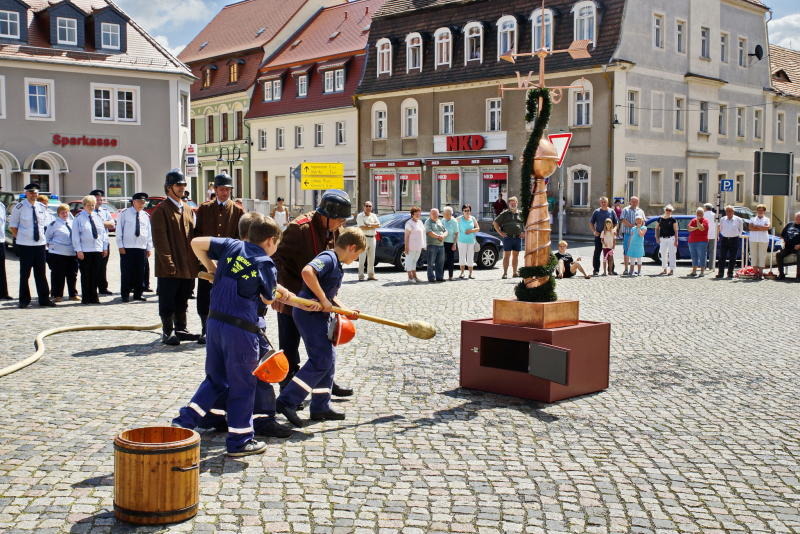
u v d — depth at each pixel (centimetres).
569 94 3962
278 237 608
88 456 587
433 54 4550
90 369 888
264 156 5700
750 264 2470
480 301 1578
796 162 5456
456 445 627
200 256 604
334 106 5109
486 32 4316
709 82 4481
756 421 714
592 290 1817
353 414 716
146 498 464
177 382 825
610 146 3859
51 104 3916
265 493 518
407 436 650
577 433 668
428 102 4550
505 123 4203
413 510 495
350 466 574
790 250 2152
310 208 5288
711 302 1595
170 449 465
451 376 876
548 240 813
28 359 908
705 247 2223
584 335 799
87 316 1339
